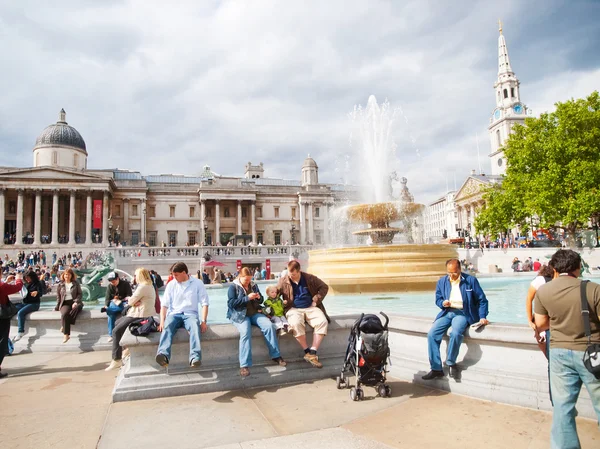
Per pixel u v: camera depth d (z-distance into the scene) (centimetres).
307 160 8681
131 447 422
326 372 652
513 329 531
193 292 617
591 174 3591
